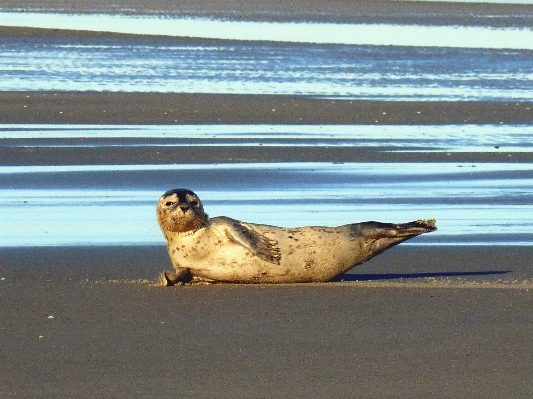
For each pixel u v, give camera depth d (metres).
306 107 86.50
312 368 28.81
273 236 38.41
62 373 28.27
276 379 27.92
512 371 28.77
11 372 28.30
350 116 83.69
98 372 28.34
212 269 38.25
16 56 109.00
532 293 37.41
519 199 56.06
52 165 63.66
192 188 57.88
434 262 43.19
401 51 121.50
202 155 67.31
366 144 72.31
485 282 39.47
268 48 120.56
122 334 31.89
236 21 148.75
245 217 50.59
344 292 37.28
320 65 110.06
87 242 45.81
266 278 38.41
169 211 37.75
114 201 54.34
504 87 99.62
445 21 155.75
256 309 34.84
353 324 33.09
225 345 30.80
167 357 29.66
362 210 52.72
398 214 51.91
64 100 86.19
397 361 29.47
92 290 37.59
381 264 42.81
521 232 48.62
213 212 51.66
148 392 26.88
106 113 81.94
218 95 90.62
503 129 80.06
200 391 26.98
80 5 162.00
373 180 60.75
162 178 60.38
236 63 109.38
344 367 28.92
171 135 74.00
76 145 69.56
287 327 32.72
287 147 70.50
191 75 101.00
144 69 103.81
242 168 63.69
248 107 85.81
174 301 35.94
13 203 53.56
